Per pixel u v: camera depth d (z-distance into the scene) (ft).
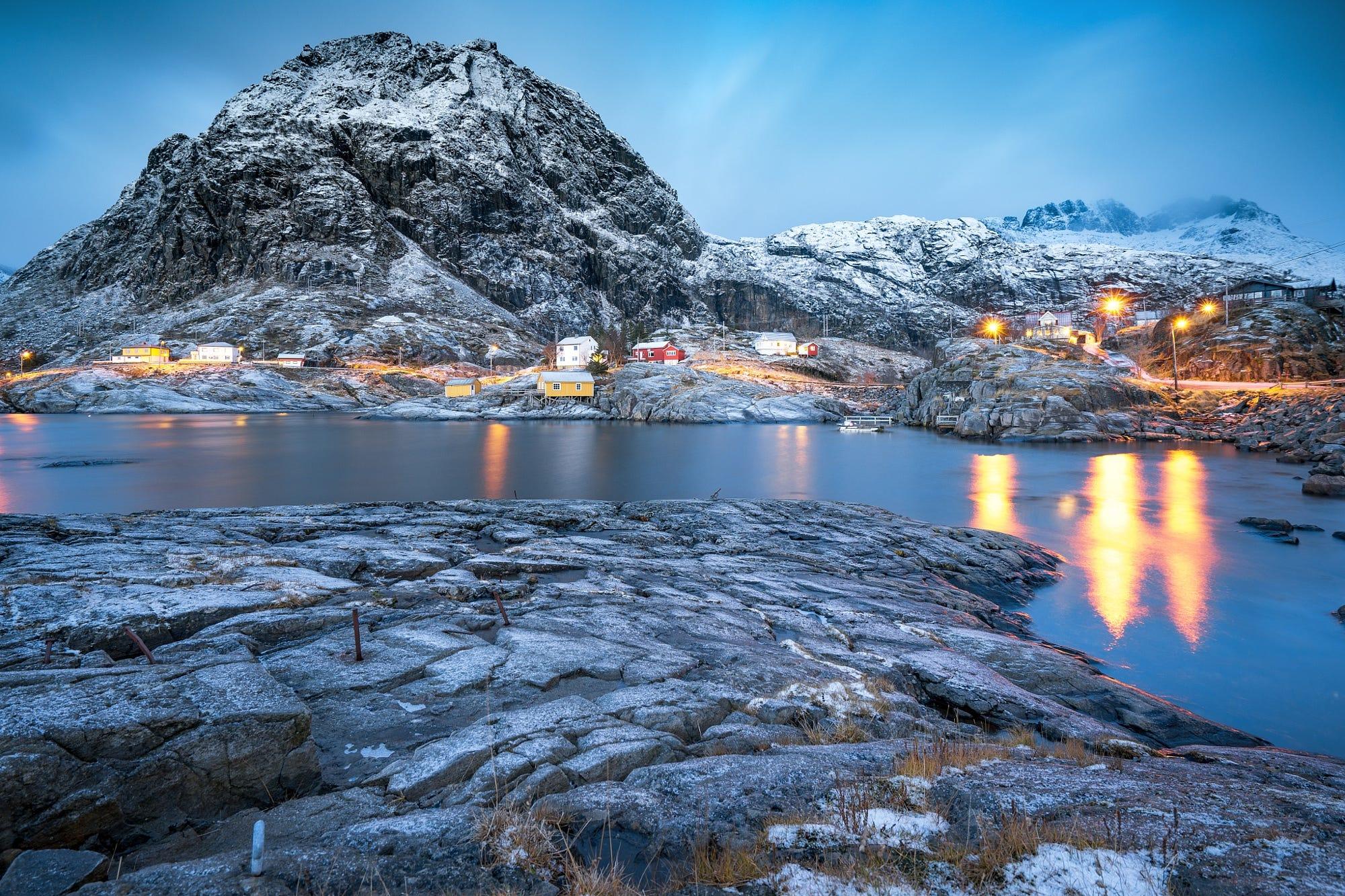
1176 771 27.02
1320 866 16.39
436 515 83.15
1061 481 160.97
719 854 18.71
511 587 52.37
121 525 65.98
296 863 17.46
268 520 74.18
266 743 22.94
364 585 51.21
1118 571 83.82
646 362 475.31
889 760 26.22
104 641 34.88
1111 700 43.68
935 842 18.72
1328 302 348.38
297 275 647.97
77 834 19.11
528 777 23.50
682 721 30.19
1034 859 17.08
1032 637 61.67
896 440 272.10
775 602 57.06
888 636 49.96
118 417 382.01
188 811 21.20
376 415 400.67
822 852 18.31
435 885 16.83
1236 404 266.98
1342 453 166.20
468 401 415.03
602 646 40.29
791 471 181.98
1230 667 55.57
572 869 17.78
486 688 33.30
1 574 44.42
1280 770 30.07
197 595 41.91
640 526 87.76
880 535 89.15
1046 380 283.38
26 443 244.63
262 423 353.10
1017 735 34.19
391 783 23.56
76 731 20.39
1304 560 88.33
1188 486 150.10
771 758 25.95
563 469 184.14
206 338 530.68
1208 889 15.55
